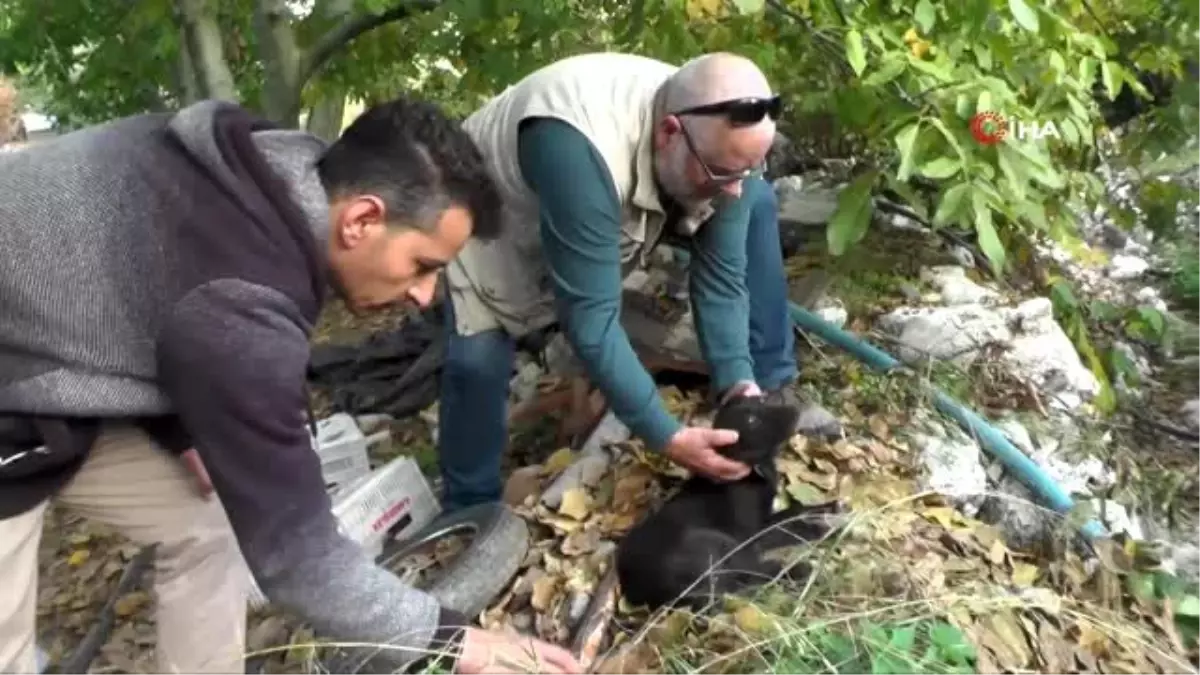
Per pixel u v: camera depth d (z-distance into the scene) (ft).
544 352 13.20
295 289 5.84
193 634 7.63
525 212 9.21
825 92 12.60
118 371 6.01
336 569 6.02
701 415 10.89
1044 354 12.51
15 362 6.08
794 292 13.33
